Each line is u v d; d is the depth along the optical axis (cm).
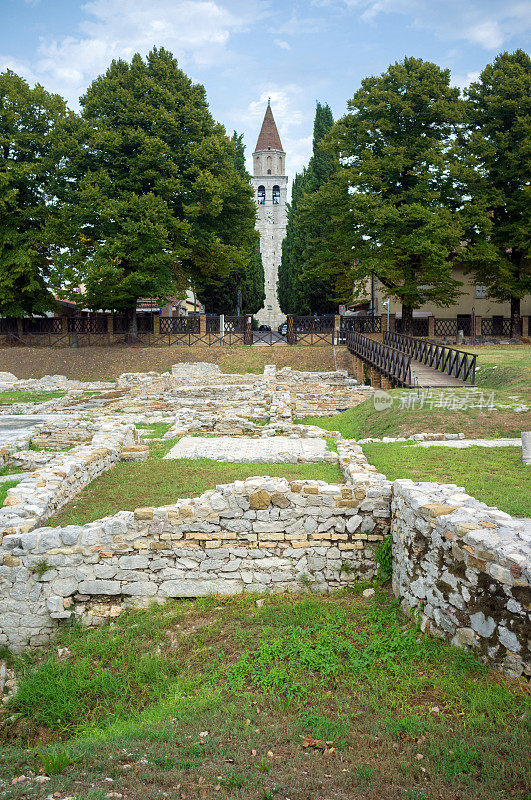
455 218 3189
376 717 418
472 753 358
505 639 430
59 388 2731
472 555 464
